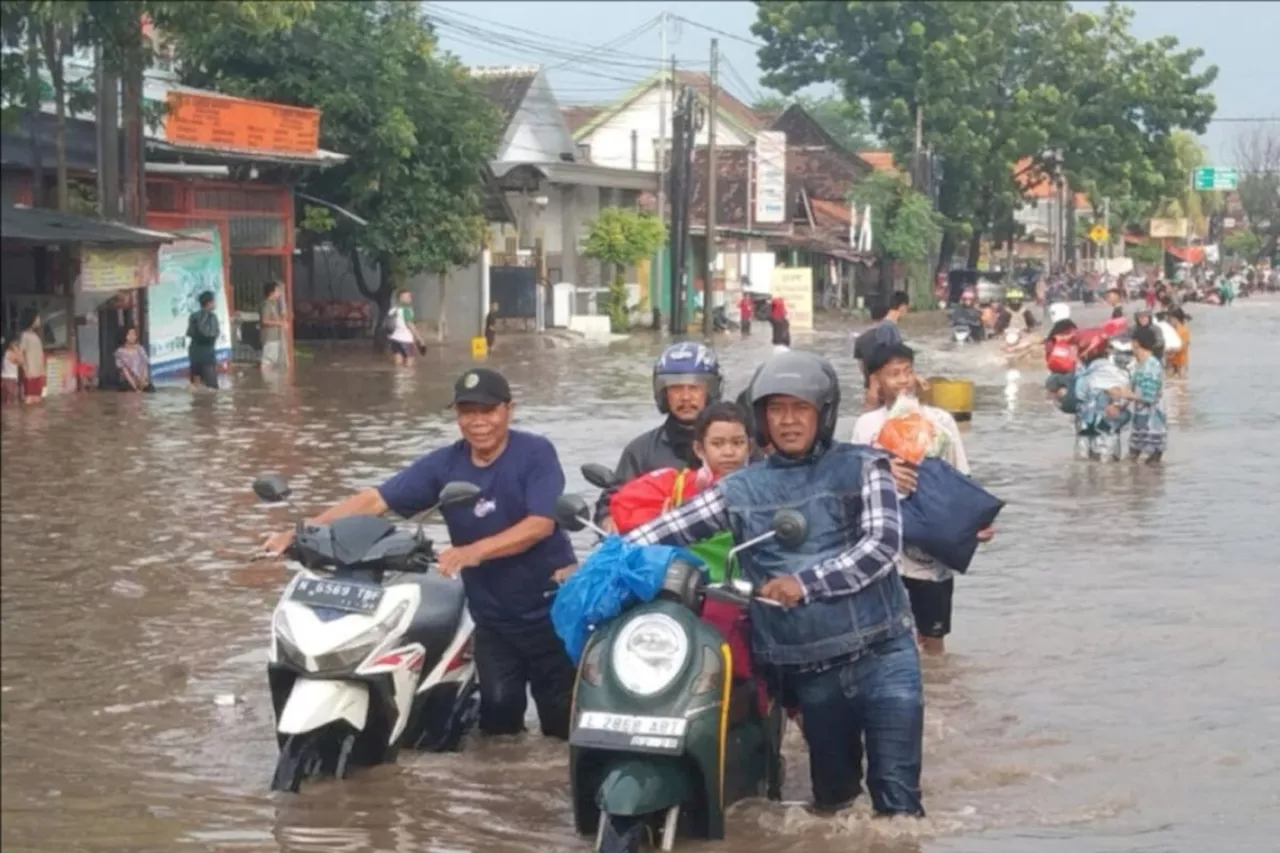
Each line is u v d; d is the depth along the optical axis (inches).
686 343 282.2
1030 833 238.8
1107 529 497.4
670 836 229.5
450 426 780.0
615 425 800.9
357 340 1512.1
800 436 231.5
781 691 242.1
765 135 2208.4
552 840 240.8
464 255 1411.2
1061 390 976.3
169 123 1027.9
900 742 234.5
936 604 330.6
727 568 239.6
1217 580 418.6
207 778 267.0
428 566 277.0
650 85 2472.9
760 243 2338.8
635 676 227.3
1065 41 1891.0
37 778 263.1
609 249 1860.2
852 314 2353.6
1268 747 280.2
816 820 242.1
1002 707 305.6
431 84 1380.4
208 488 562.6
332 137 1298.0
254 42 1232.8
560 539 281.9
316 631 260.1
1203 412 823.1
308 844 237.0
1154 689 317.4
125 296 956.6
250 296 1234.0
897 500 233.0
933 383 850.8
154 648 347.3
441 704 282.8
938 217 2178.9
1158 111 1644.9
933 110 2116.1
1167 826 241.9
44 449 588.7
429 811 253.3
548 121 2003.0
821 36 2183.8
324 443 705.0
